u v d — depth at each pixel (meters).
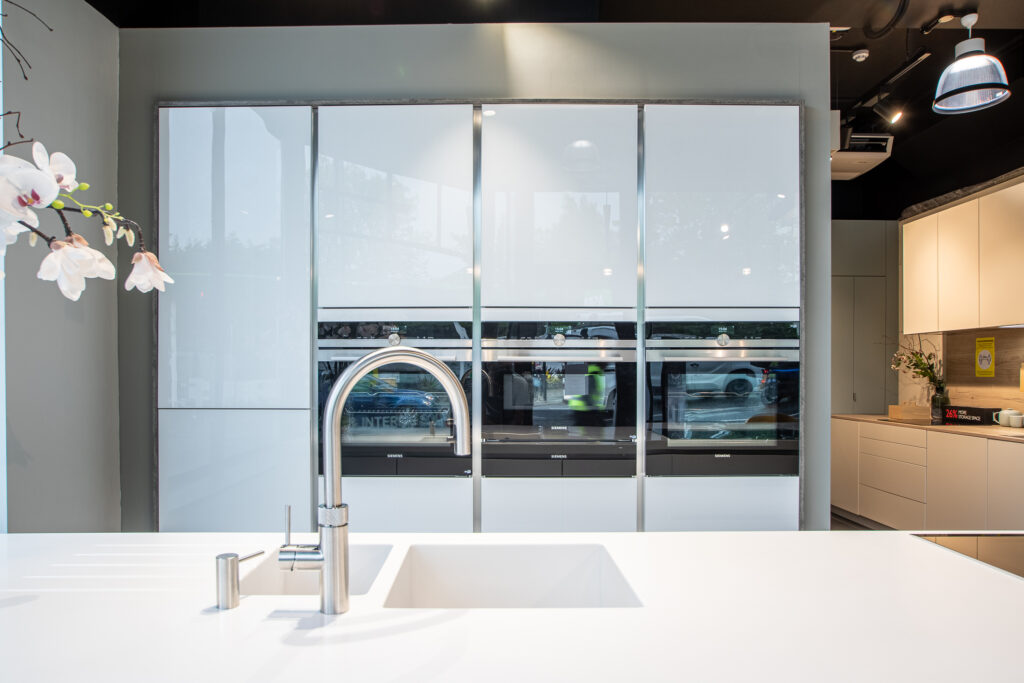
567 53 2.48
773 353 2.43
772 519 2.42
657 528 2.41
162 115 2.44
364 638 0.79
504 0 2.61
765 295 2.43
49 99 2.16
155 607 0.90
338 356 2.41
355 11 2.66
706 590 0.97
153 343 2.41
